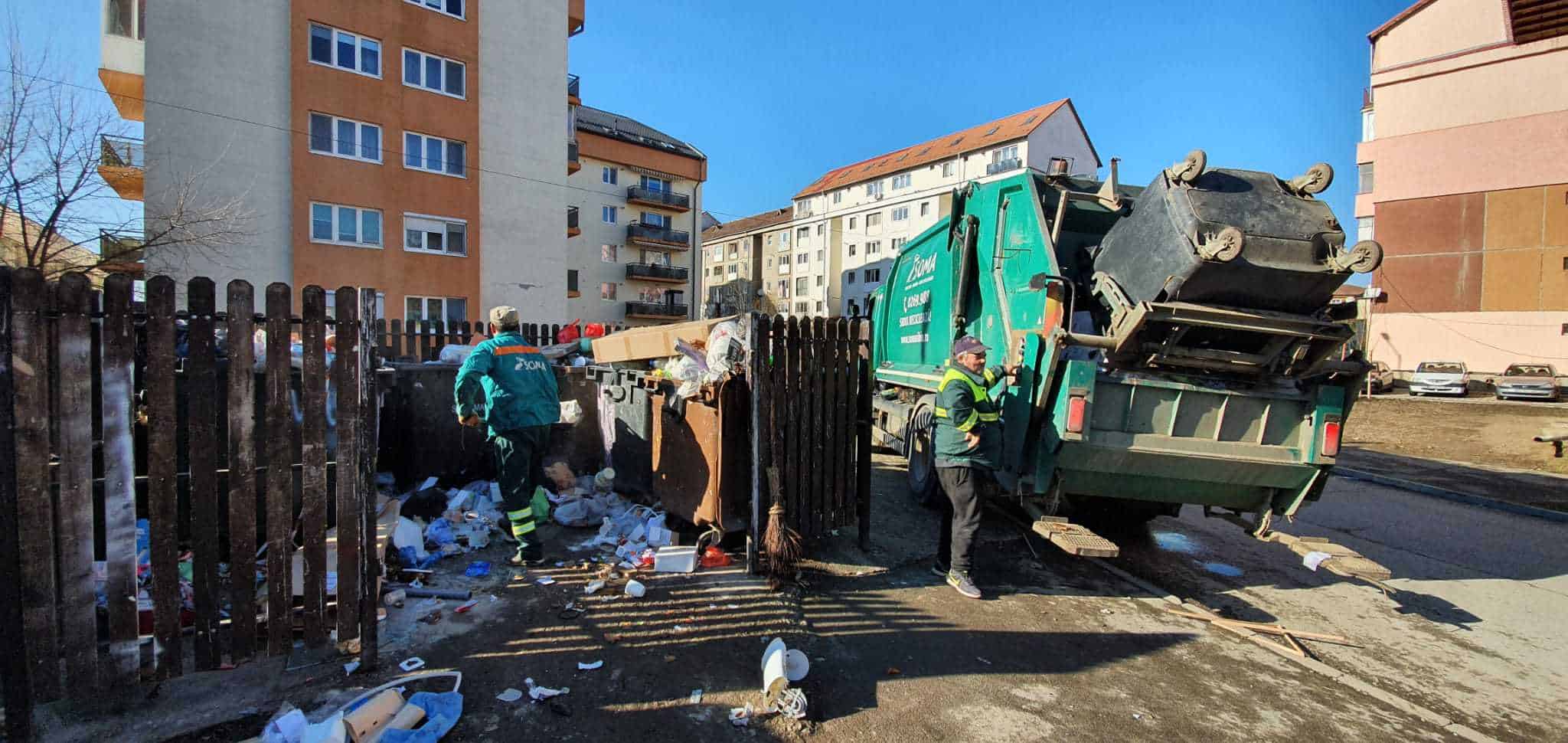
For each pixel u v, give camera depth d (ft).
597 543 16.87
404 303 68.49
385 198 66.74
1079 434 14.75
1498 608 16.35
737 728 9.71
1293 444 15.98
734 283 199.21
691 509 16.66
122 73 59.67
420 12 68.39
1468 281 96.99
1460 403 78.74
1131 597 16.10
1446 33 97.86
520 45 75.56
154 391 8.96
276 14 60.23
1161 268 14.30
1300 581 18.01
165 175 55.72
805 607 14.21
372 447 10.37
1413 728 10.73
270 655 10.03
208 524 9.45
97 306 8.71
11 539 8.16
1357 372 15.35
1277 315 14.10
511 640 11.85
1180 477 15.93
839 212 209.67
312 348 9.96
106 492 8.75
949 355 22.33
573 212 130.00
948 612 14.42
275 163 60.54
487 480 20.48
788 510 15.98
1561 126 89.97
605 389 21.35
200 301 9.22
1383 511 26.71
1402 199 102.27
